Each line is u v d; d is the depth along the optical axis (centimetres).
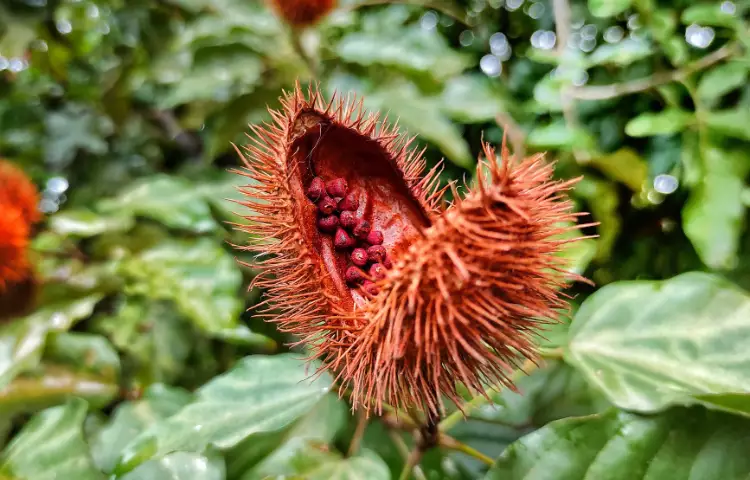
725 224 10
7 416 11
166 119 18
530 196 7
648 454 8
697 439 8
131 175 18
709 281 9
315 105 9
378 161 9
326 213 9
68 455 9
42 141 18
